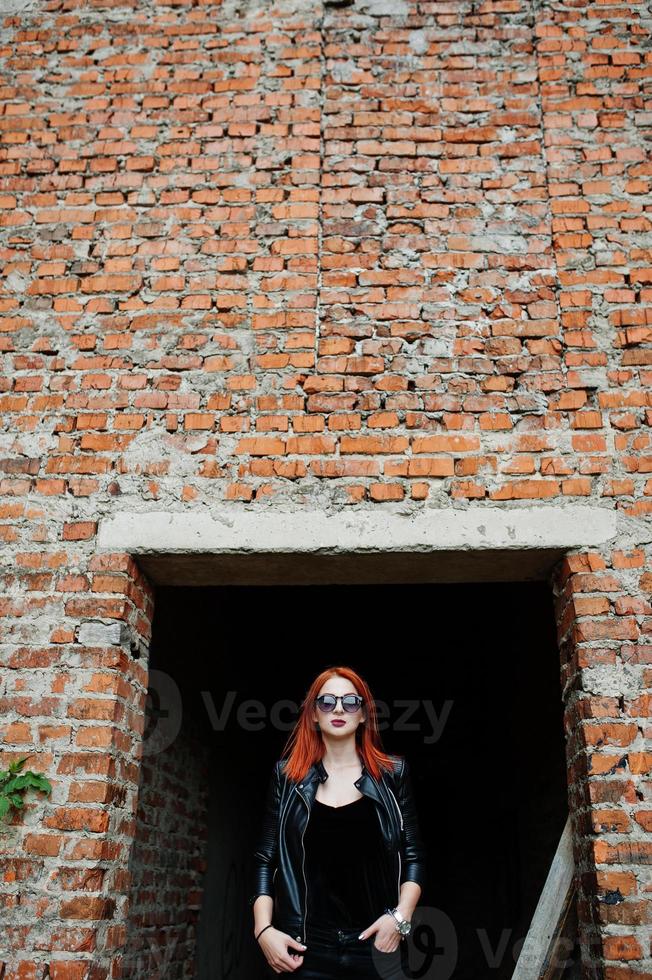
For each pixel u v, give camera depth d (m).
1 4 4.28
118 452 3.50
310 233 3.77
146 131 3.99
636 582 3.19
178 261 3.77
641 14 4.06
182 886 4.93
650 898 2.82
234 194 3.85
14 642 3.25
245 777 6.70
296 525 3.34
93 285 3.76
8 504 3.44
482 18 4.09
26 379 3.63
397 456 3.42
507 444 3.41
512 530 3.28
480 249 3.72
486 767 7.70
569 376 3.50
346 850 2.83
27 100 4.10
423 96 3.98
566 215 3.74
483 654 7.76
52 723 3.13
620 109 3.90
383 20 4.12
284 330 3.63
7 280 3.79
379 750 3.05
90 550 3.36
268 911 2.79
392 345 3.59
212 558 3.39
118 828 3.14
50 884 2.93
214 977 5.62
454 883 7.69
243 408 3.52
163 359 3.62
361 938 2.69
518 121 3.92
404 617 7.77
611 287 3.62
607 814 2.91
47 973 2.84
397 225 3.77
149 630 3.57
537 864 5.69
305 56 4.07
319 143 3.92
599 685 3.06
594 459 3.37
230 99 4.02
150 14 4.21
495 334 3.59
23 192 3.93
